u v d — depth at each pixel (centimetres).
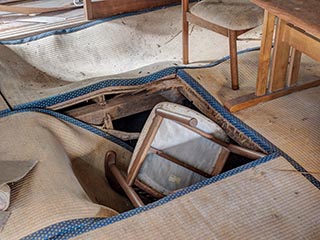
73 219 153
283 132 201
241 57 268
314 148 189
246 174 175
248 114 217
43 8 356
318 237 147
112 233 149
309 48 197
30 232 147
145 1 325
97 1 309
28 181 169
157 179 212
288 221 153
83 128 233
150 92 257
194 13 240
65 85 253
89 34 303
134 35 314
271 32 206
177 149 203
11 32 300
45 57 286
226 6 230
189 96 253
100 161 233
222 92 238
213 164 207
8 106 224
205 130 194
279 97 228
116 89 244
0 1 384
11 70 265
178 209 159
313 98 225
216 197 164
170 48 309
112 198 222
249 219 154
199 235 148
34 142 195
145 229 150
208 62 279
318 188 167
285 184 170
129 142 258
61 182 173
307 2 184
